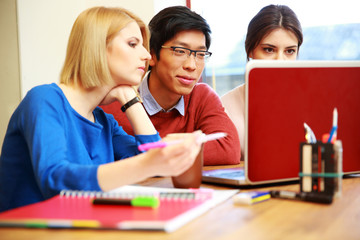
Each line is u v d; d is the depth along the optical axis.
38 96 1.08
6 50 2.39
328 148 0.84
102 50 1.15
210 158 1.51
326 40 2.88
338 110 1.09
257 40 1.95
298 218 0.69
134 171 0.81
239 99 2.21
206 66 3.11
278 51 1.93
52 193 0.88
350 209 0.75
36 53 2.43
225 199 0.84
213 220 0.67
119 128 1.50
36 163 0.96
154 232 0.60
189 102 1.89
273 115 0.99
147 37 1.38
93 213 0.65
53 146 0.98
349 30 2.83
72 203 0.73
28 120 1.04
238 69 3.05
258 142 0.98
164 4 2.82
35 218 0.62
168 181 1.15
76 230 0.60
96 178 0.84
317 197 0.80
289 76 1.00
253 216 0.70
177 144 0.77
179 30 1.64
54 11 2.51
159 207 0.70
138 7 2.68
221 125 1.74
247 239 0.57
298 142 1.03
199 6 3.05
